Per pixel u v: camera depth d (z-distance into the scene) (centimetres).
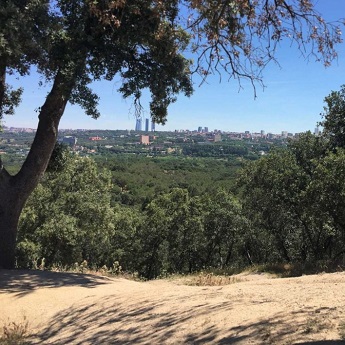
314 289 599
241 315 461
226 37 493
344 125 1738
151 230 3712
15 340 562
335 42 460
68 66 877
